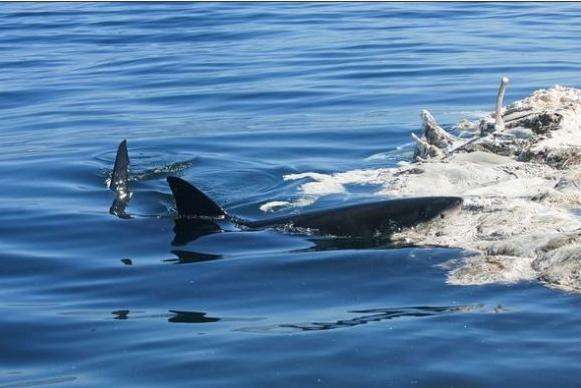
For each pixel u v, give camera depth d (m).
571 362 15.27
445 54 45.72
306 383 14.88
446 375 14.96
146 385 14.98
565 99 29.73
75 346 16.55
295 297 18.36
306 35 52.66
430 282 18.80
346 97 37.84
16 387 15.09
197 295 18.64
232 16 60.19
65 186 26.69
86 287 19.28
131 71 45.25
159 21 59.53
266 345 16.19
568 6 60.28
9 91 41.81
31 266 20.53
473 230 21.20
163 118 35.78
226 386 14.86
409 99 37.09
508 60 43.69
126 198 25.08
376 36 51.38
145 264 20.34
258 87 40.38
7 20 62.09
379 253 20.34
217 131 33.12
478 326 16.70
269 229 21.97
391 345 16.02
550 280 18.53
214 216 22.81
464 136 30.66
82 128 34.59
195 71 44.50
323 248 20.80
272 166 28.23
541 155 26.23
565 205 22.58
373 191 25.00
